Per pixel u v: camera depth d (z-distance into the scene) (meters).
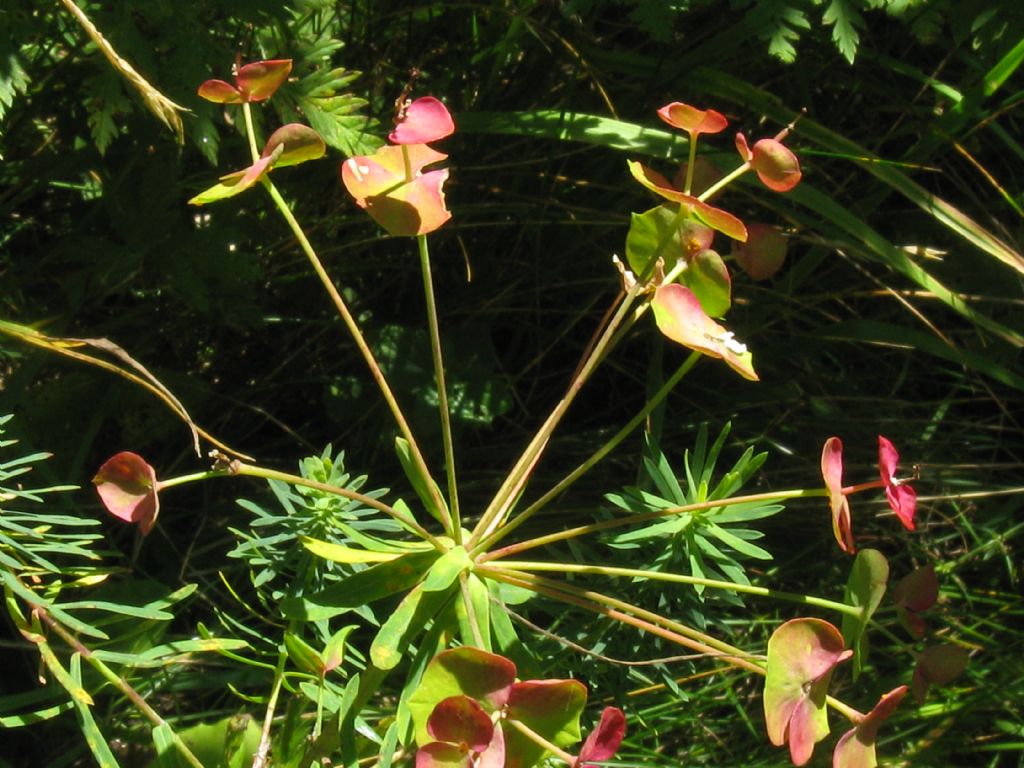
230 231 0.35
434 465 0.37
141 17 0.34
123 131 0.36
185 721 0.32
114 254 0.35
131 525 0.35
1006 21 0.36
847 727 0.34
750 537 0.30
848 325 0.38
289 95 0.34
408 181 0.28
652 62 0.38
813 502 0.38
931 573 0.28
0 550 0.30
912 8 0.37
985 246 0.37
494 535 0.29
